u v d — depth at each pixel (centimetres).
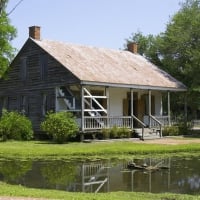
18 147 2662
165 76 4212
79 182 1595
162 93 4538
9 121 3275
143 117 3959
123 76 3644
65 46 3834
